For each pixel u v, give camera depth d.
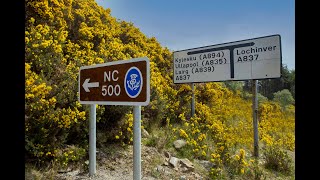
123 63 3.60
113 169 4.59
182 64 9.23
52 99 4.23
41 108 4.06
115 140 5.39
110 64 3.82
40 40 5.00
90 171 4.20
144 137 6.21
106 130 5.34
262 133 9.20
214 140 7.12
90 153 4.21
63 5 6.84
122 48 8.29
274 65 7.04
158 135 6.48
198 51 8.76
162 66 10.61
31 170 3.86
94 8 9.29
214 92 10.74
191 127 7.64
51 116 4.13
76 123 4.64
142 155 5.30
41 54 4.84
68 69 5.21
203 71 8.61
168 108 8.20
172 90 8.78
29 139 3.96
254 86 7.45
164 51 11.50
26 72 4.12
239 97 15.52
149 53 10.54
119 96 3.67
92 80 4.17
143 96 3.27
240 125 9.48
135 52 9.02
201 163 5.73
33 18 5.69
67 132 4.53
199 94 10.25
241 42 7.70
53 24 6.25
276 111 14.91
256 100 7.33
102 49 7.13
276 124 12.05
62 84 4.71
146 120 6.75
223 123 9.46
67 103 4.73
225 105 11.52
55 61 5.10
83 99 4.38
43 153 4.03
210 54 8.43
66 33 6.19
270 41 7.12
